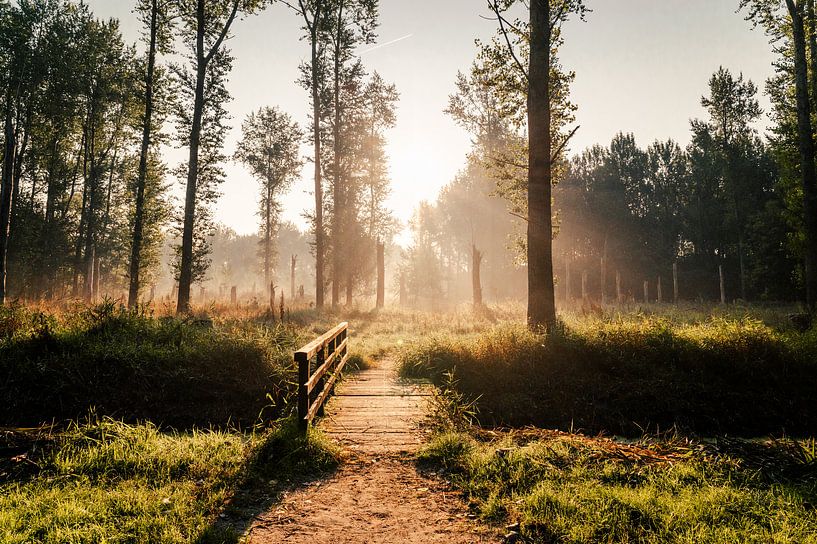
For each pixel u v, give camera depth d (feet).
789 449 18.49
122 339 31.96
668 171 179.63
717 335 33.86
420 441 20.70
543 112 40.60
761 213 112.78
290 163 137.49
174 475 16.57
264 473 16.88
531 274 40.11
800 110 60.44
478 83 46.83
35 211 110.93
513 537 12.44
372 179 118.73
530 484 15.69
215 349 31.12
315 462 17.81
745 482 15.66
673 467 16.97
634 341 33.17
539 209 40.29
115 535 12.05
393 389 30.12
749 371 30.66
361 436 21.35
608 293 157.48
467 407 26.76
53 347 29.96
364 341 51.52
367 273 123.24
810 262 59.72
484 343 33.78
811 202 59.82
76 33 100.63
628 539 11.98
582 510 13.35
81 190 127.44
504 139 113.39
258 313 66.13
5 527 12.33
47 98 96.32
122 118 114.62
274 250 147.33
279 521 13.50
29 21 93.40
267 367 30.19
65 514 13.01
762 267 111.14
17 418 24.77
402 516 13.85
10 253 94.17
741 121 128.06
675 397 28.71
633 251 164.25
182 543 11.91
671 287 155.12
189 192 67.00
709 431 26.96
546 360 31.89
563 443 19.60
